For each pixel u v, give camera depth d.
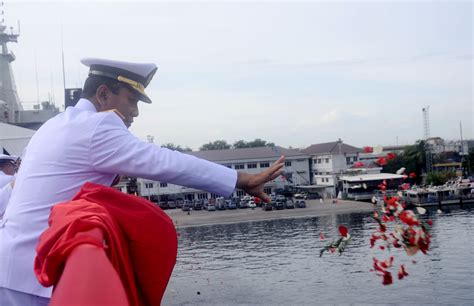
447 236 35.25
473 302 20.88
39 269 1.30
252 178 1.95
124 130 2.00
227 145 103.38
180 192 68.75
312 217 54.44
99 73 2.21
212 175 1.92
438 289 23.08
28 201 1.94
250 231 49.34
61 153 1.93
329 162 68.81
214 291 26.08
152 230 1.66
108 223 1.39
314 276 27.84
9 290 1.91
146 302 1.70
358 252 31.16
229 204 66.69
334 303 22.70
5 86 29.81
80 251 1.05
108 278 0.95
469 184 56.19
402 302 21.81
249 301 23.69
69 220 1.30
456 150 81.06
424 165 36.84
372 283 25.02
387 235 2.73
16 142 12.50
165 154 1.91
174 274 30.88
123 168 1.91
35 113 28.23
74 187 1.94
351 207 57.31
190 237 47.84
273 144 85.94
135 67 2.24
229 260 35.22
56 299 0.88
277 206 61.72
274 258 34.66
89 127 1.94
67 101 3.25
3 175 4.47
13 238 1.94
